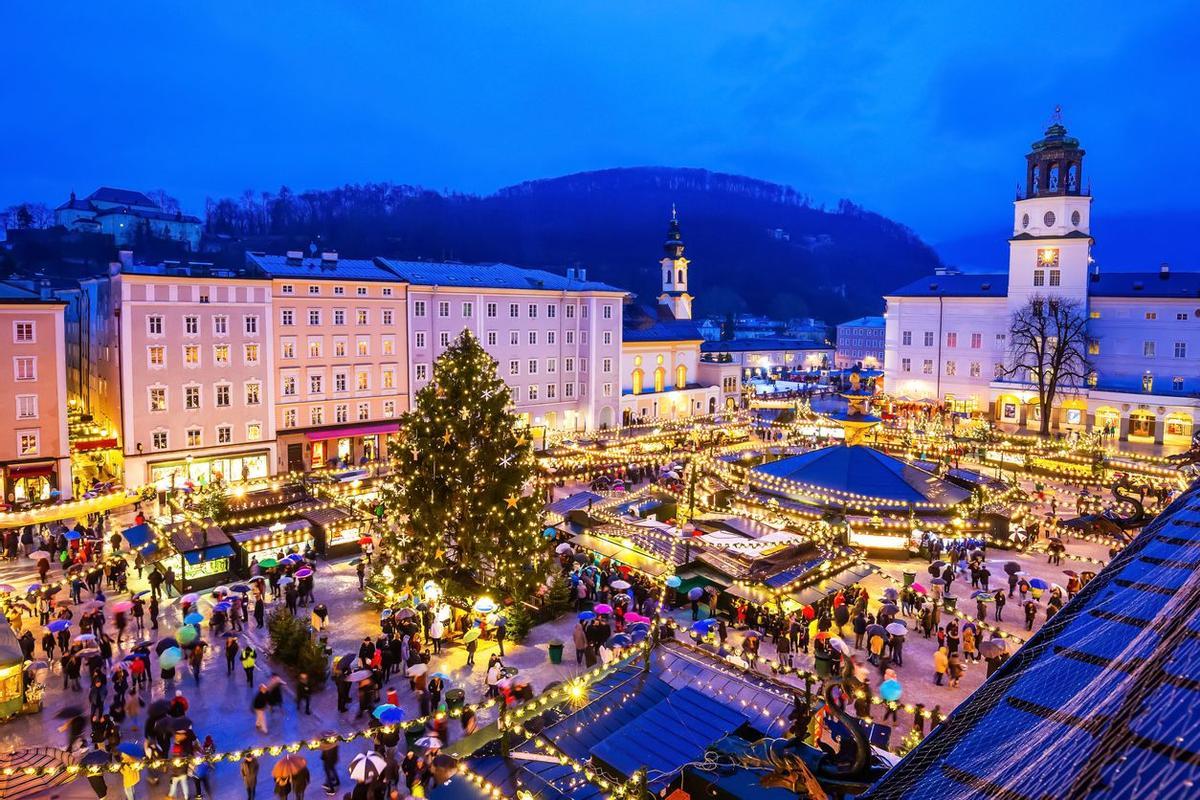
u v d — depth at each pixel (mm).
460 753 23438
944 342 101188
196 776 22109
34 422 56406
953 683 29172
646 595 36000
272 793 22969
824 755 9945
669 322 109750
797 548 37969
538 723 20297
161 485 57219
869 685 27781
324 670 29516
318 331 69312
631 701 21266
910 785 7293
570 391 88188
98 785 21250
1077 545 47875
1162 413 83750
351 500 50875
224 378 64312
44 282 84375
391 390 74062
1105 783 6074
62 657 29250
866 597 34781
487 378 35438
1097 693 7488
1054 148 90250
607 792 17109
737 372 107562
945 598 34281
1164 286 88438
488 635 33938
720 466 57906
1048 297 91250
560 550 41188
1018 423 95312
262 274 67000
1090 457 65188
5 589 35531
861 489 48094
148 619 35469
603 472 65000
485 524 34750
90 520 50281
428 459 35031
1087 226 91375
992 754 7215
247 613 35281
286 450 68438
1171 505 12711
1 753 21219
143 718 26562
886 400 101500
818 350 169375
